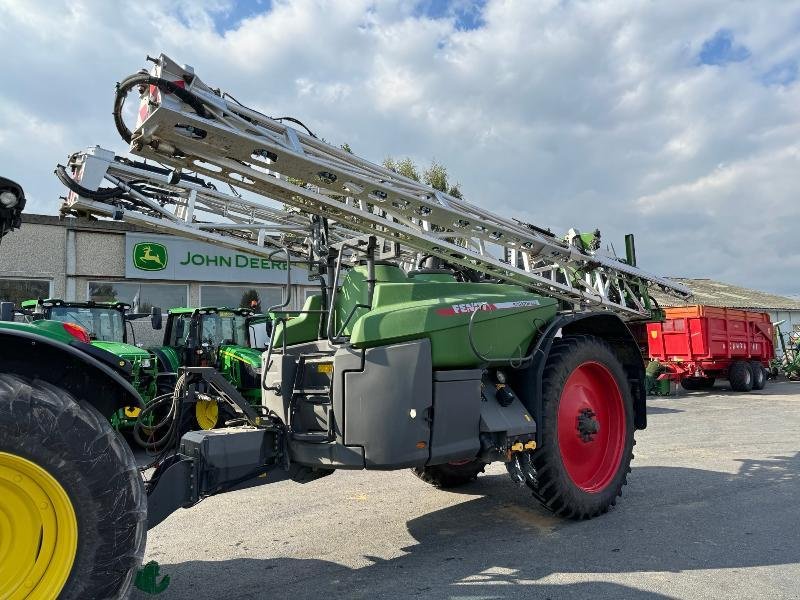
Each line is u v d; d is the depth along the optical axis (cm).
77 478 249
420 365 399
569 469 502
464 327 429
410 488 602
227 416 434
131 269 1617
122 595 255
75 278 1571
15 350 278
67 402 256
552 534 454
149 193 552
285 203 492
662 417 1101
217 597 354
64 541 249
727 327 1652
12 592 241
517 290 519
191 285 1712
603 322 552
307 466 412
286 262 452
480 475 650
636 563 392
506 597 344
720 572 375
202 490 352
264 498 574
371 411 385
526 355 482
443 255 583
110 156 502
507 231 627
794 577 365
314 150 491
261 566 403
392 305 424
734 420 1046
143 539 267
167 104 404
